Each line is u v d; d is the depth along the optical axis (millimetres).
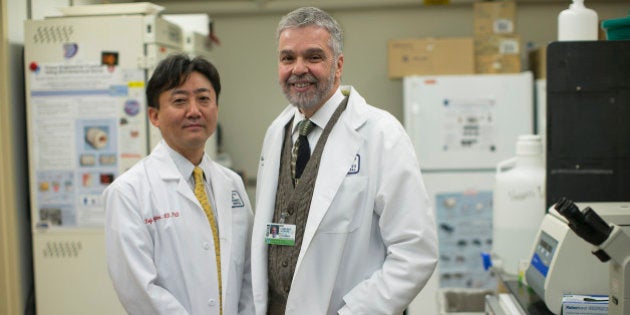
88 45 2527
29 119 2541
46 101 2539
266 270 1661
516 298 1777
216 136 3828
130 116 2529
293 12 1576
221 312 1646
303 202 1609
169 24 2705
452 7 3971
